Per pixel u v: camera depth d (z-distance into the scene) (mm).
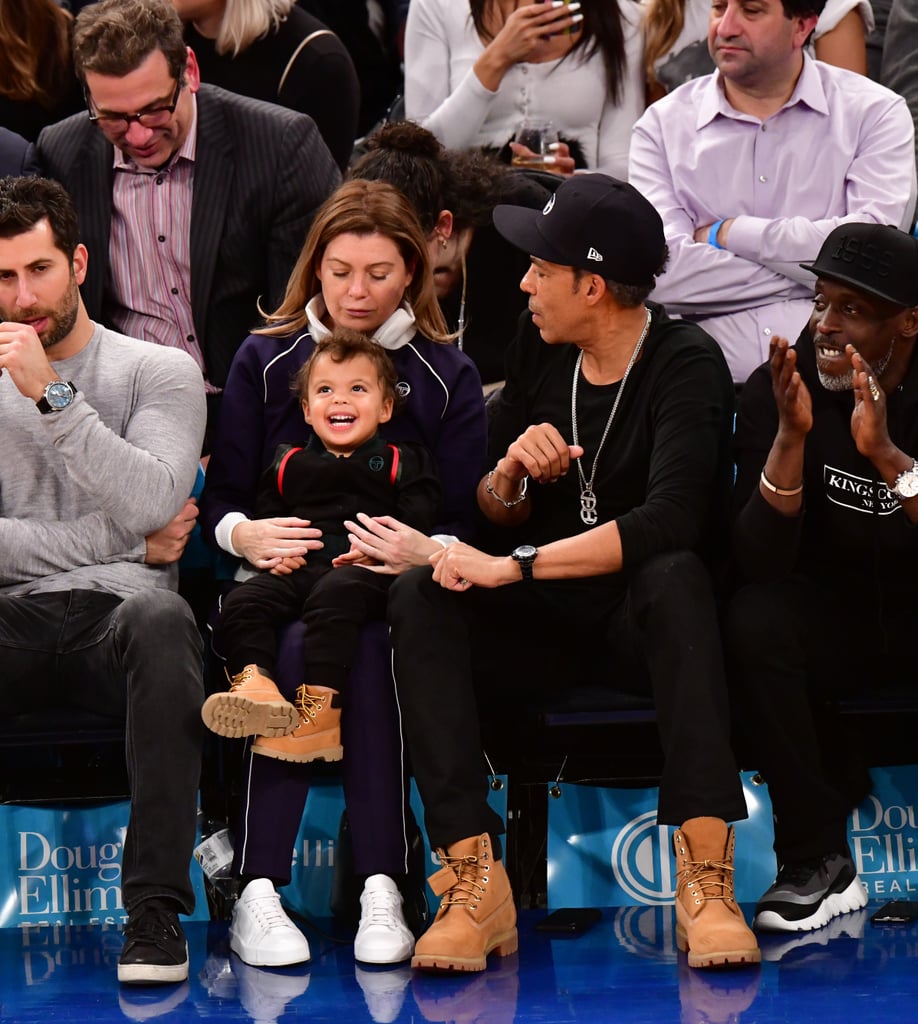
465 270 13844
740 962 9773
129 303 13820
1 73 15086
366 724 10539
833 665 11086
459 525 11852
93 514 11328
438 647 10359
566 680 11289
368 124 18531
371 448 11578
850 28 16062
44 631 10773
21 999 9578
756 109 14508
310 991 9625
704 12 15992
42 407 10758
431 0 16266
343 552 11305
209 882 11438
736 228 14219
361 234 11828
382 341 12047
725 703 10180
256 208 13656
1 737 10953
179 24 13133
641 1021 8859
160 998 9531
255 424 12070
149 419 11383
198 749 10172
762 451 11148
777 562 10750
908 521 10953
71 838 11445
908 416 11086
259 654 10641
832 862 10867
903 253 10680
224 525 11594
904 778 11820
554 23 15445
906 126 14523
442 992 9531
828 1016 8836
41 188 11172
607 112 16156
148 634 10188
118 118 12945
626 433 11359
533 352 11914
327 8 18094
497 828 10242
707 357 11234
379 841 10461
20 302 11078
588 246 10977
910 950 10086
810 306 14219
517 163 14867
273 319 12391
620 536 10492
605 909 11469
